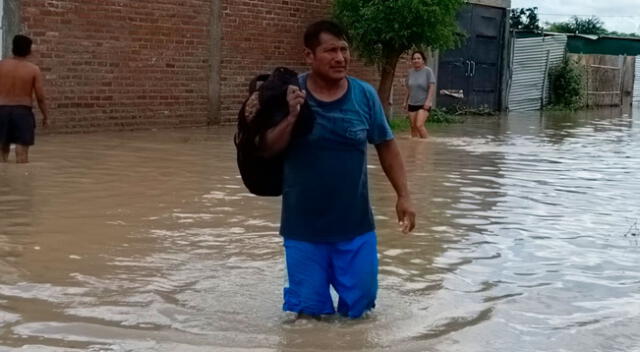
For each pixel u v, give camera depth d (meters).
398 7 17.23
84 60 14.66
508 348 4.58
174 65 16.38
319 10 19.33
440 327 4.91
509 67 26.84
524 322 5.04
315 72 4.87
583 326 4.98
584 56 30.30
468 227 7.79
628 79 32.41
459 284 5.86
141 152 12.41
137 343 4.50
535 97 28.45
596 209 8.94
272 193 5.11
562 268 6.39
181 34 16.42
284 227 5.04
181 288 5.55
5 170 10.27
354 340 4.65
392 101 21.58
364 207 5.04
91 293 5.38
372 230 5.09
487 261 6.54
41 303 5.14
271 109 4.75
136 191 9.08
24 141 10.80
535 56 28.12
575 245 7.18
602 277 6.16
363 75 20.81
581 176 11.46
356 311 5.01
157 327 4.77
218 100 17.39
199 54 16.86
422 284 5.84
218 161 11.65
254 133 4.77
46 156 11.61
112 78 15.20
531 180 10.92
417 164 12.19
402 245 6.98
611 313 5.26
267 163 4.95
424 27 17.53
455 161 12.69
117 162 11.26
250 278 5.83
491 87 26.33
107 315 4.96
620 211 8.88
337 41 4.83
